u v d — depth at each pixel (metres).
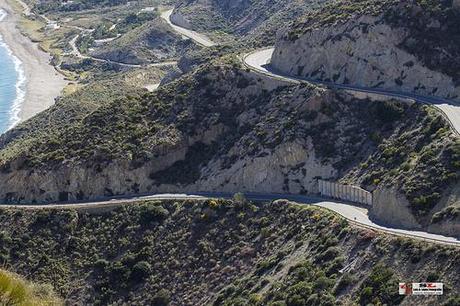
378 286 69.12
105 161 110.06
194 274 92.31
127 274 95.38
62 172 110.19
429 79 103.44
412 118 97.44
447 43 104.56
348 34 112.06
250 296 79.88
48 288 72.31
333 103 105.44
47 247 101.50
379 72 107.62
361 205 91.69
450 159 83.88
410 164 88.06
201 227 97.88
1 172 112.81
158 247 97.81
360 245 77.44
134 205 104.06
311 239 84.81
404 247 72.81
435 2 108.75
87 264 98.44
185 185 107.62
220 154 108.88
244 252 91.44
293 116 106.12
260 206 97.56
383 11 111.00
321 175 99.19
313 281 75.31
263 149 104.50
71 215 104.31
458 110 95.25
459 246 69.94
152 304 90.88
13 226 104.50
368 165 95.31
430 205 80.62
